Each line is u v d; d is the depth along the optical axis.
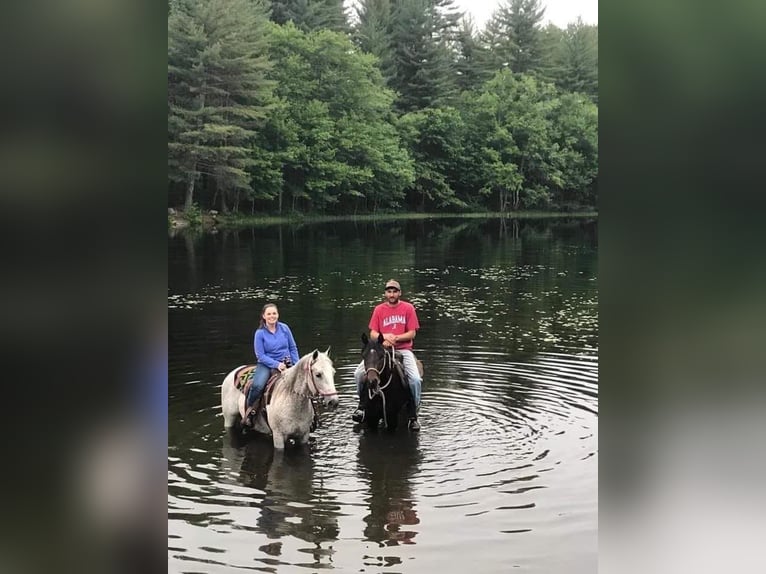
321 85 59.62
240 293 17.72
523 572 4.59
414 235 42.06
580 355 11.16
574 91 80.75
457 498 5.82
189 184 46.34
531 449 7.01
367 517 5.46
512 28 79.38
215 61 45.84
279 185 55.00
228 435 7.60
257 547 4.95
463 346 11.82
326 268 23.67
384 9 74.94
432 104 71.56
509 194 73.12
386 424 7.75
